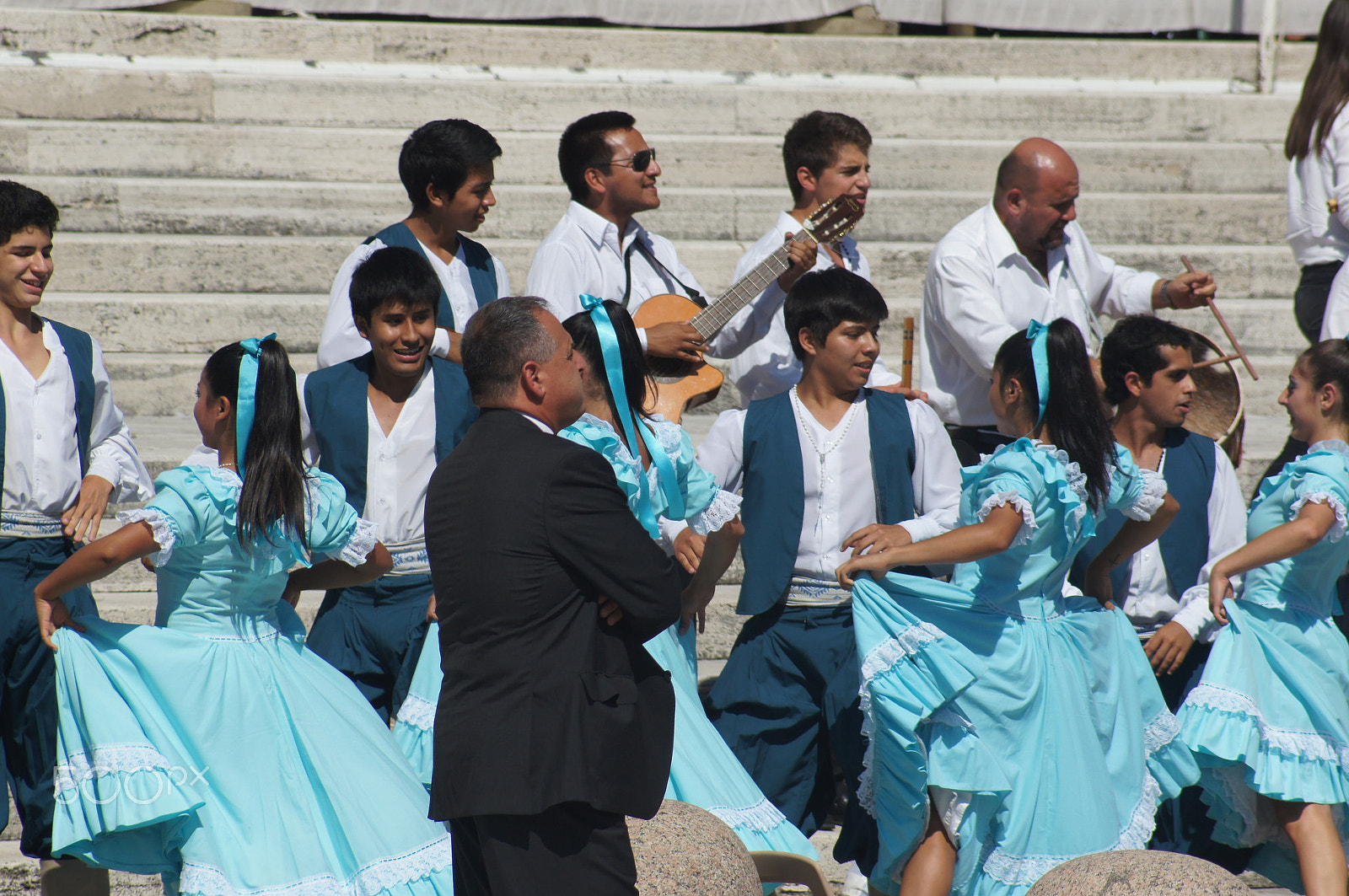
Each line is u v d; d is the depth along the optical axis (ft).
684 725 44.91
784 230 58.49
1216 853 51.67
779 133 104.83
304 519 40.86
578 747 31.35
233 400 40.60
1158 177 102.17
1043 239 56.54
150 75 95.86
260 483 39.70
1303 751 46.78
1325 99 64.54
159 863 39.45
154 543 39.17
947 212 95.14
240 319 81.97
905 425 47.98
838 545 47.52
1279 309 86.22
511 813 31.07
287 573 41.91
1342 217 64.08
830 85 109.60
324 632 48.11
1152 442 50.65
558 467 31.81
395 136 96.73
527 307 33.78
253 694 40.16
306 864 38.99
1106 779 42.63
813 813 49.19
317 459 48.47
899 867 43.65
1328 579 48.98
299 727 40.55
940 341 58.23
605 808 31.48
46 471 45.32
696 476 43.73
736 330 56.24
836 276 47.88
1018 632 42.24
